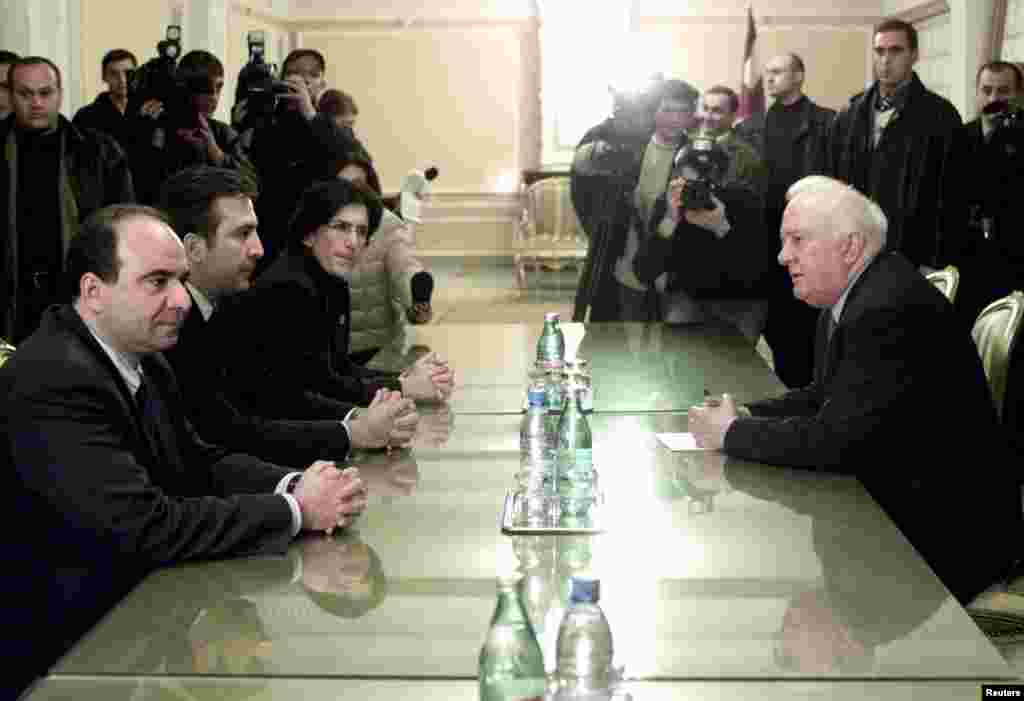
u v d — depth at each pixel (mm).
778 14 12922
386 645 2049
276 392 3633
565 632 1729
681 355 4723
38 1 7664
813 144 6527
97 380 2557
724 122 6664
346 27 13516
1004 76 6602
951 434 3266
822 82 12992
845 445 3145
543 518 2693
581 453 2736
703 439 3320
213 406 3303
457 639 2070
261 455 3283
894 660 1984
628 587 2297
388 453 3289
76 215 5582
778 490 2947
